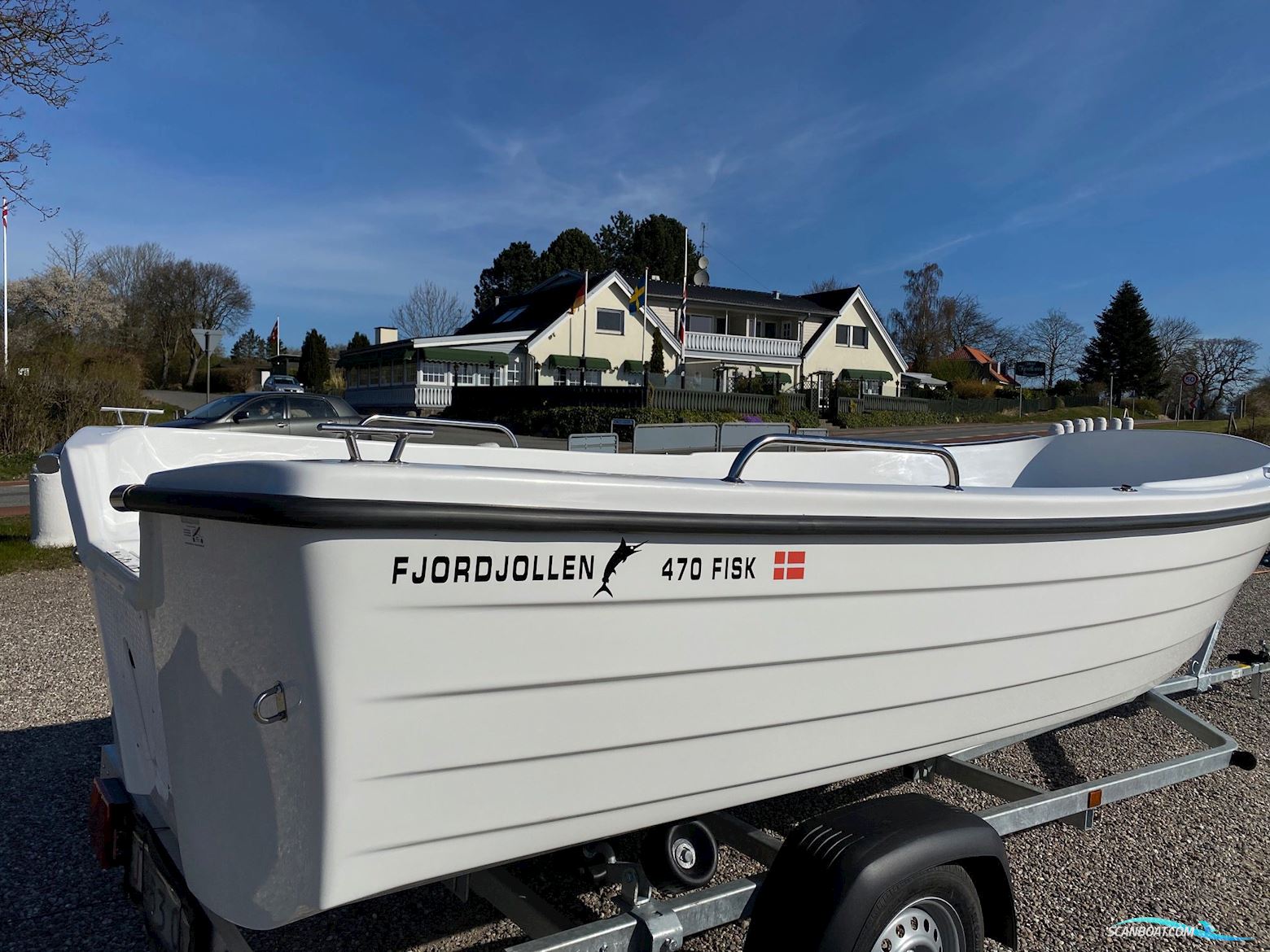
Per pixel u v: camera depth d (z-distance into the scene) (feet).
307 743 5.05
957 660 8.45
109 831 7.08
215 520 5.24
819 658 7.30
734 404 99.40
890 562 7.48
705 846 7.57
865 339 144.46
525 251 225.56
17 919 8.55
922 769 10.47
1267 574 28.84
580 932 6.15
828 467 15.46
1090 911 9.29
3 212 91.50
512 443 11.41
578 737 6.15
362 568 4.97
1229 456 15.10
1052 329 226.38
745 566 6.59
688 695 6.63
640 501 5.89
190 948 5.90
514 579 5.53
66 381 59.72
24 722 13.51
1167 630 11.34
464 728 5.60
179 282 187.83
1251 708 16.07
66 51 31.19
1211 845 10.83
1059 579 9.08
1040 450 18.40
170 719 5.92
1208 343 195.52
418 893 9.33
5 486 47.06
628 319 121.19
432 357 105.19
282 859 5.32
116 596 7.16
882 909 6.21
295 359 193.98
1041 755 13.55
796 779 7.59
